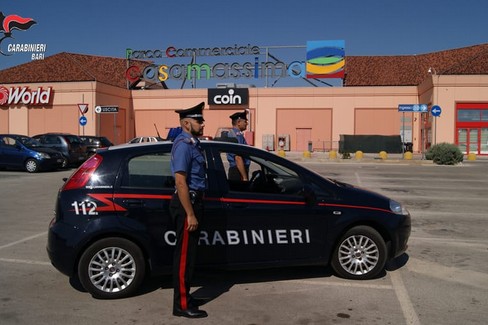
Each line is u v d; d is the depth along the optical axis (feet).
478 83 106.52
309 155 97.09
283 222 16.66
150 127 135.33
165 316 14.34
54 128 122.72
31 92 122.01
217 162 16.71
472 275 18.49
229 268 16.35
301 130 127.54
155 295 16.16
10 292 16.43
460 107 107.55
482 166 79.25
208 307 15.05
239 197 16.44
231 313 14.55
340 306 15.10
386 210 17.69
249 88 128.67
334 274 18.40
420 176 60.39
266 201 16.60
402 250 17.98
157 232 15.74
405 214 18.17
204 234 16.06
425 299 15.75
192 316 14.11
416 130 122.93
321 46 128.47
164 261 15.84
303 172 17.51
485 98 106.63
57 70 130.31
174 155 13.96
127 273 15.83
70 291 16.57
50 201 37.40
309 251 16.99
